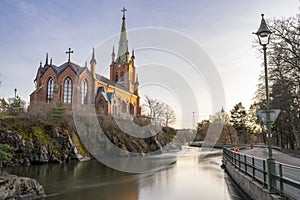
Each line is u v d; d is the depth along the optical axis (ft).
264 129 206.69
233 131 256.93
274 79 86.53
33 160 85.20
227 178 53.16
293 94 85.20
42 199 35.12
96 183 47.55
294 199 20.74
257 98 128.47
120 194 37.81
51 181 50.34
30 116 99.71
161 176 56.18
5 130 83.82
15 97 127.54
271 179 25.50
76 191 40.29
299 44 74.54
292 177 21.27
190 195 36.88
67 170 68.85
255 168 32.73
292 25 76.54
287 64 79.00
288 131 135.23
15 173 62.85
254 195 30.53
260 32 29.71
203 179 51.80
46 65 180.55
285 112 105.50
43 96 165.89
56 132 98.27
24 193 34.76
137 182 48.19
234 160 52.06
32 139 88.99
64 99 160.66
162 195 37.11
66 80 162.71
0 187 31.96
